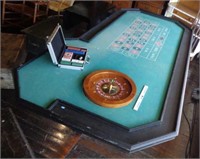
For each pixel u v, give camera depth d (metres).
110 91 1.64
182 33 2.76
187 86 3.01
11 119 1.97
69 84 1.71
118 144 1.35
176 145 2.22
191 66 3.37
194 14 3.50
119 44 2.33
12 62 2.44
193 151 2.21
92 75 1.76
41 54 1.97
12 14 3.90
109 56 2.12
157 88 1.83
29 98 1.55
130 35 2.53
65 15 3.58
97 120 1.45
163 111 1.60
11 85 2.34
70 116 1.46
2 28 3.59
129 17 2.93
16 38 2.80
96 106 1.55
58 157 1.75
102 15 3.65
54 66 1.86
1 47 2.62
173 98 1.75
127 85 1.73
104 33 2.47
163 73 2.02
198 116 2.61
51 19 3.18
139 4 4.13
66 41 2.23
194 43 3.29
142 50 2.29
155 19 2.99
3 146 1.76
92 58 2.04
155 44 2.44
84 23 3.73
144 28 2.73
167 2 3.88
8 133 1.86
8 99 2.19
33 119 1.99
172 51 2.37
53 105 1.50
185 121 2.53
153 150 2.09
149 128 1.47
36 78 1.72
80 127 1.41
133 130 1.42
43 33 2.79
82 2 3.89
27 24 3.76
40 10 3.89
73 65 1.85
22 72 1.76
